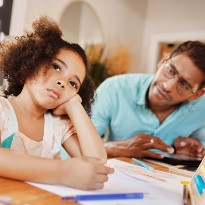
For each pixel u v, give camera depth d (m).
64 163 0.45
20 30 1.40
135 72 2.19
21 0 1.40
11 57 0.63
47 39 0.61
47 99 0.58
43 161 0.45
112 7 1.94
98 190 0.45
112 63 1.96
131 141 0.90
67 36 1.63
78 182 0.44
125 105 1.13
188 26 2.04
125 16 2.06
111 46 1.95
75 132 0.67
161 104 1.07
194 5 2.02
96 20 1.82
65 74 0.59
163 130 1.16
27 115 0.61
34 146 0.60
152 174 0.63
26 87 0.60
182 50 0.99
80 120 0.63
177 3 2.10
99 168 0.45
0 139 0.57
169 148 0.89
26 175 0.44
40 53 0.59
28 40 0.62
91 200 0.40
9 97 0.64
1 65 0.65
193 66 0.95
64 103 0.64
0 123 0.57
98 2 1.83
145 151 0.85
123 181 0.53
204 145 1.09
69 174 0.44
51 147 0.62
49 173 0.44
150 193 0.48
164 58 1.06
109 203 0.40
